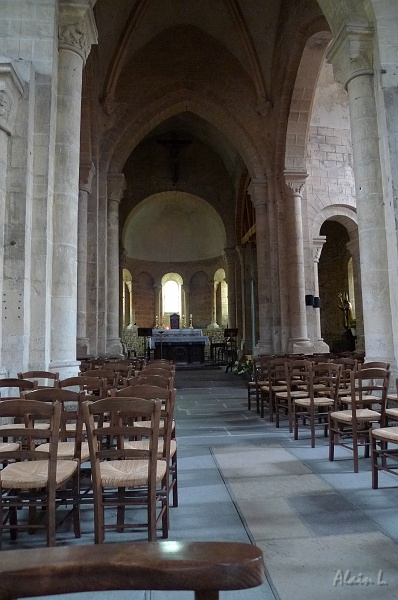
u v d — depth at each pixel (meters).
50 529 2.99
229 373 16.58
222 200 25.05
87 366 9.34
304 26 12.67
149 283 29.44
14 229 6.38
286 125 14.70
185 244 29.95
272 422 8.37
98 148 14.70
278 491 4.39
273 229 15.41
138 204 24.61
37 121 6.88
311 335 15.36
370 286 7.55
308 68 13.55
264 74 15.62
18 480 3.14
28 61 6.73
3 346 6.18
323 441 6.64
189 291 29.64
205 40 16.53
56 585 0.83
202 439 6.93
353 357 11.06
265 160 15.74
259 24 14.95
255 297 21.36
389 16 7.67
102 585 0.84
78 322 12.77
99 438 4.75
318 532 3.40
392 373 7.17
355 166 7.95
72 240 7.27
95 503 3.04
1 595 0.82
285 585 2.66
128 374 6.74
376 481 4.42
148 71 16.16
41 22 7.06
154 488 3.10
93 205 14.31
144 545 0.94
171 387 4.71
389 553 3.04
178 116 23.20
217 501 4.13
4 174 6.33
